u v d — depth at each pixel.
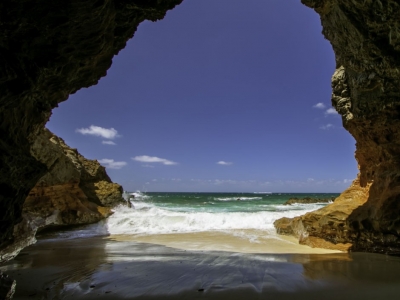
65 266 7.57
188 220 16.17
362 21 6.90
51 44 4.76
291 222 13.29
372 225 9.25
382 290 5.48
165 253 9.45
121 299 5.10
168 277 6.40
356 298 5.07
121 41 6.60
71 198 15.55
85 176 19.95
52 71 5.15
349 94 10.77
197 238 12.48
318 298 5.07
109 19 5.29
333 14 8.23
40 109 6.08
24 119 5.59
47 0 4.07
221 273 6.72
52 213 13.77
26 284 6.02
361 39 7.25
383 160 9.86
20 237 7.43
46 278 6.44
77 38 4.96
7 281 4.52
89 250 9.98
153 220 16.20
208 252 9.62
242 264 7.69
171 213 18.77
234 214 17.47
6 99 4.62
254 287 5.66
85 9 4.42
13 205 5.33
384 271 6.84
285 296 5.16
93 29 4.97
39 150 13.08
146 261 8.14
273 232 13.97
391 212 8.41
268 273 6.71
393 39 6.56
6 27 4.11
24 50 4.50
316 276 6.43
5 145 4.83
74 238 12.73
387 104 8.35
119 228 15.10
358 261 7.96
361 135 10.65
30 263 7.95
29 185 5.86
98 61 6.46
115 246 10.77
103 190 20.52
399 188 8.55
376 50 7.13
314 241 10.74
